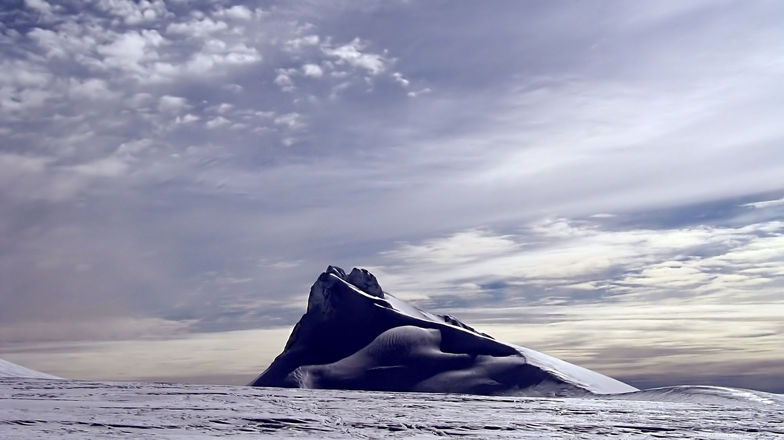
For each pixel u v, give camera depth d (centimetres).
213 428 4594
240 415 5534
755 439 4619
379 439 4262
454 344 15688
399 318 16900
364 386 14500
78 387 9250
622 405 8212
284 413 5941
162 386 10162
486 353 15075
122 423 4597
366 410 6650
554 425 5412
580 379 13888
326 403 7631
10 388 8625
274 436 4244
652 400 9500
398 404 7719
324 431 4669
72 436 3825
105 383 10450
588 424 5519
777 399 8731
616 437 4644
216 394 8625
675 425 5516
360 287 18462
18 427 4181
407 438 4341
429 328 16362
